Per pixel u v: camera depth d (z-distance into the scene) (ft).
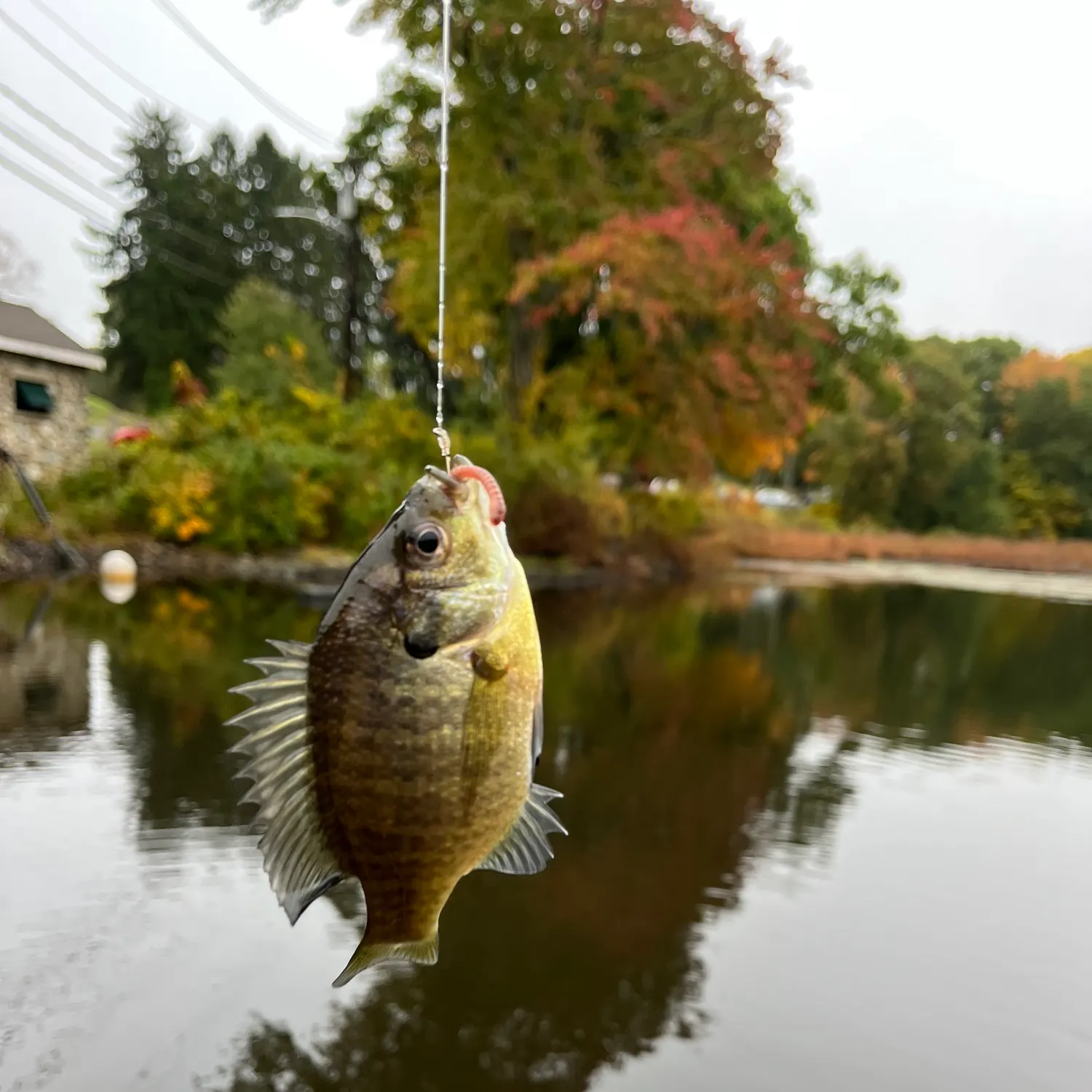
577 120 72.49
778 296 71.87
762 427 76.84
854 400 156.25
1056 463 170.91
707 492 99.14
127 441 64.75
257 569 54.90
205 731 22.61
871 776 23.43
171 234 148.87
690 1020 12.02
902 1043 11.69
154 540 55.77
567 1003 12.27
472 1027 11.62
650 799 20.83
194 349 145.18
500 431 70.44
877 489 153.07
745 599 63.41
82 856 15.60
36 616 37.19
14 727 22.49
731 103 75.10
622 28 69.56
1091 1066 11.44
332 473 62.54
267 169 172.04
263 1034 11.16
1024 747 27.07
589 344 77.61
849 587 78.59
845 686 34.83
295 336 102.06
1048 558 125.90
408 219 82.07
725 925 14.76
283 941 13.29
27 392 62.34
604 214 67.21
